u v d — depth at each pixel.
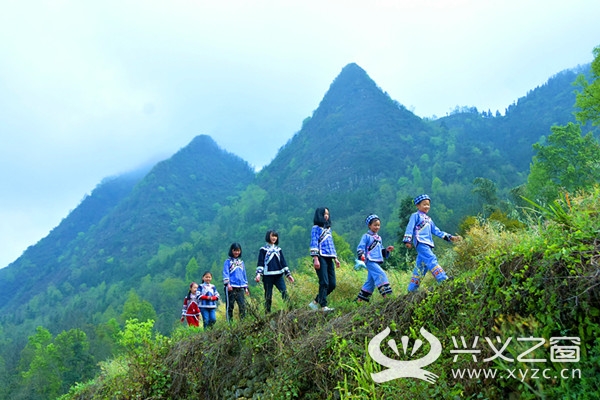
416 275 6.34
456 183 116.88
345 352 4.75
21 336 100.50
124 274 181.12
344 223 123.69
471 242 8.46
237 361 6.34
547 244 3.73
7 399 49.34
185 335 8.24
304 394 4.94
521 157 165.62
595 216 4.08
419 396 3.71
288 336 5.93
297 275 10.87
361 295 6.87
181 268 142.88
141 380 7.04
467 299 4.27
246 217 184.75
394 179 166.38
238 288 8.80
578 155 26.62
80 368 49.62
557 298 3.32
